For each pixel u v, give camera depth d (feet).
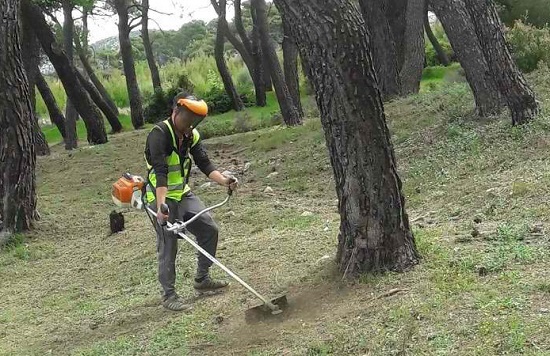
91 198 43.62
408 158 35.76
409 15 56.85
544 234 18.58
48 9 75.92
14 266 30.48
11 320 22.52
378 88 17.21
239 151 50.49
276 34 119.14
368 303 16.02
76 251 31.73
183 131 18.51
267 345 15.40
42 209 40.22
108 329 19.45
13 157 35.32
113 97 118.11
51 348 19.03
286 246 23.48
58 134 94.38
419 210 25.79
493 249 17.85
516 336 12.57
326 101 17.22
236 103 91.25
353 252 17.78
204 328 17.39
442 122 39.55
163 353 16.44
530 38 54.08
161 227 18.63
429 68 94.22
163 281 19.49
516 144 30.60
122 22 81.61
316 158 41.83
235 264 22.53
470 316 13.88
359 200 17.48
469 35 36.86
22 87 35.65
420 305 14.88
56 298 24.50
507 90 32.68
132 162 53.16
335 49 16.61
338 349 14.11
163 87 113.19
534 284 14.76
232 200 35.78
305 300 17.44
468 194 25.82
